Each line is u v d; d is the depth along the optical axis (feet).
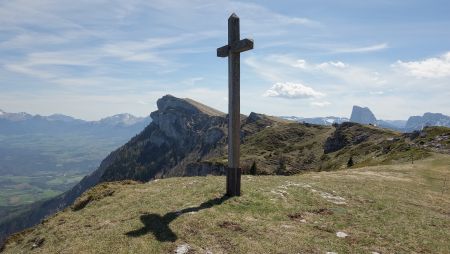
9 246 93.45
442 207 104.63
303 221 72.18
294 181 112.16
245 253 55.72
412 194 117.80
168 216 70.64
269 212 75.20
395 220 78.28
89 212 90.53
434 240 68.54
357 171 186.39
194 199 82.69
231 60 81.00
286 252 56.90
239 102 82.28
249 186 95.66
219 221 67.36
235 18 80.33
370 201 92.73
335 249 59.41
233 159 82.89
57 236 76.89
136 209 79.92
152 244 58.54
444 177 172.86
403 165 223.71
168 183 112.68
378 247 62.28
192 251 56.08
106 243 60.29
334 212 79.87
